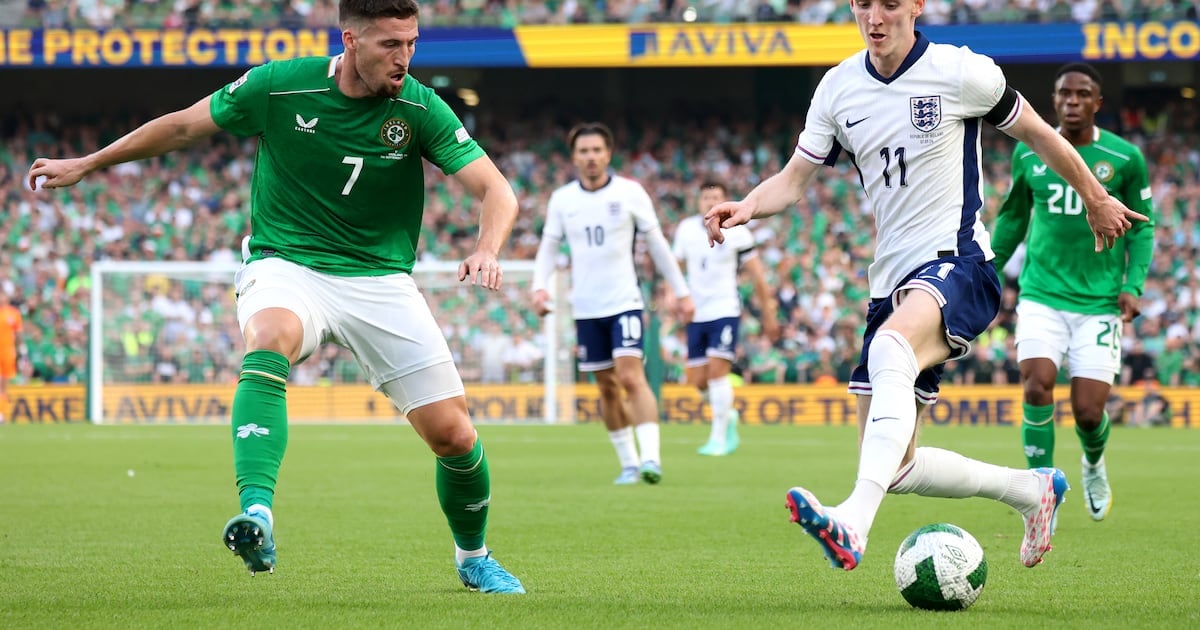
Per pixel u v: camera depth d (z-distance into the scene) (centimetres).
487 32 9912
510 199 1825
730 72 11756
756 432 7538
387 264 1861
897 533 2797
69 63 9938
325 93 1802
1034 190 3055
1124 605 1811
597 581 2084
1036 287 3100
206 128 1819
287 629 1577
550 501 3534
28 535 2727
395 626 1598
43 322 10050
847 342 9112
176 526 2897
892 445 1742
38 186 1819
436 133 1834
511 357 8931
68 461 5025
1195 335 9406
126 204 10812
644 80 11862
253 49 9919
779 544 2606
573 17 10281
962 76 1869
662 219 11000
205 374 8912
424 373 1845
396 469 4688
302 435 7112
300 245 1830
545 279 4197
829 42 9650
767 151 11369
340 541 2645
